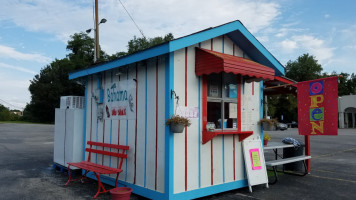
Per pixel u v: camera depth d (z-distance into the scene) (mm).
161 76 5176
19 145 15102
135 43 39719
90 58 47719
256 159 6297
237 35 6047
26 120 62969
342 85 58469
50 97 48250
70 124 7711
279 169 8742
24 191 5996
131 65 5961
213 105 5684
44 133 24250
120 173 6062
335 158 11258
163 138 5043
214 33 5457
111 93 6586
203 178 5387
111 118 6516
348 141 18812
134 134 5754
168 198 4812
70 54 49438
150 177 5277
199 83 5453
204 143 5414
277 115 48438
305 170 7773
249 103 6426
